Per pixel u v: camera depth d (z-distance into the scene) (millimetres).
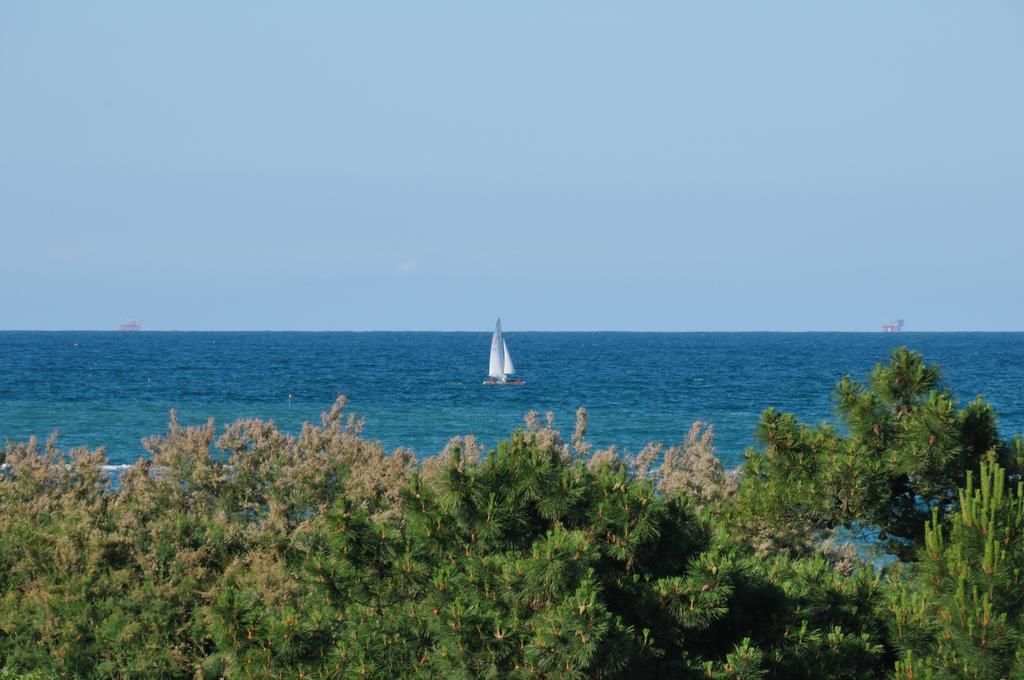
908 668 38656
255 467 62562
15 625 48406
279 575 48812
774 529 55938
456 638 35812
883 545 55469
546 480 40281
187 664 46969
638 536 38750
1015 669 36156
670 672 38000
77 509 55219
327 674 38781
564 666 34156
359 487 59062
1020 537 38375
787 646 41281
